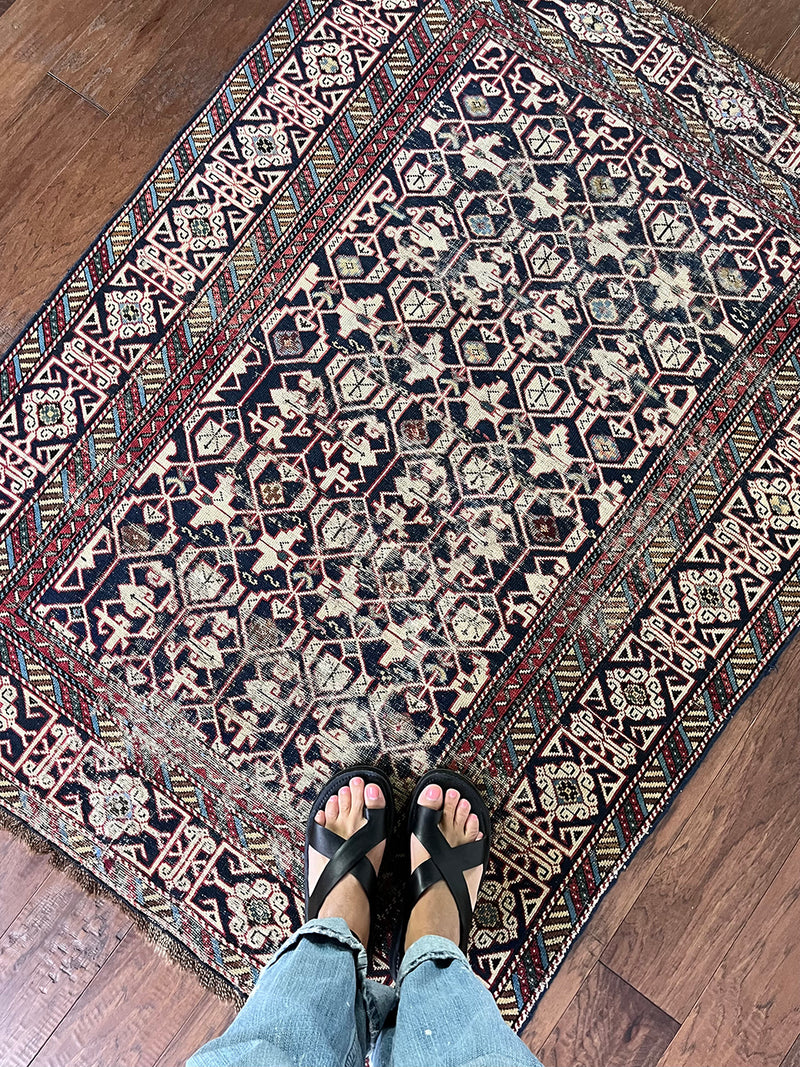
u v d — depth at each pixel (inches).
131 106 53.9
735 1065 46.8
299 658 49.6
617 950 47.6
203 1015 47.4
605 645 49.6
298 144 53.5
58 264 52.7
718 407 51.5
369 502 50.8
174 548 50.5
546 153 53.5
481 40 54.3
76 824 48.6
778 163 53.4
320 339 52.0
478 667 49.4
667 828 48.4
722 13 54.1
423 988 39.2
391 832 47.9
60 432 51.4
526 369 51.8
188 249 52.7
